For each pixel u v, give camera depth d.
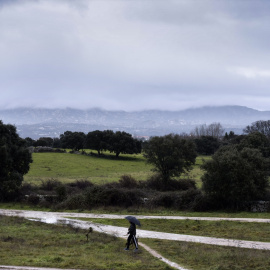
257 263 16.77
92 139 110.50
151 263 16.17
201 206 38.47
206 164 39.75
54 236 22.67
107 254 17.92
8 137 47.56
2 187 42.22
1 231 23.77
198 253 18.77
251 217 33.25
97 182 56.12
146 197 41.84
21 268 14.39
